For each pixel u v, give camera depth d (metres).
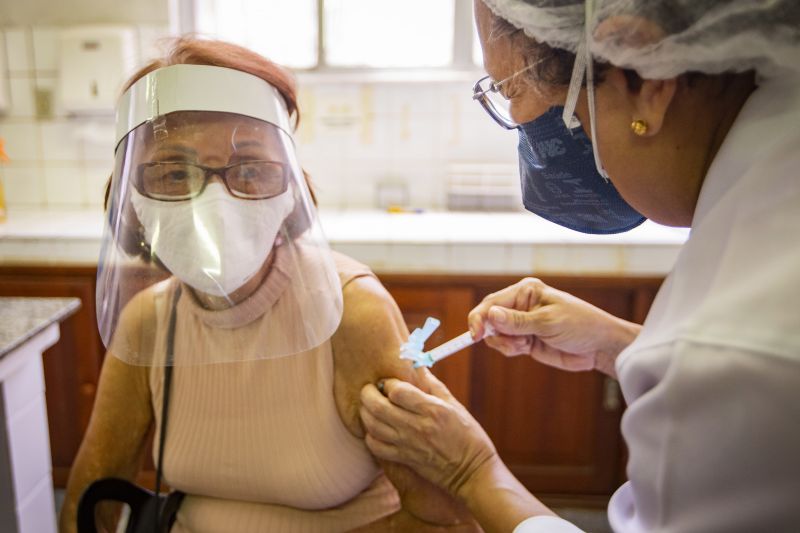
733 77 0.53
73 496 0.99
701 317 0.46
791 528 0.42
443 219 2.26
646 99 0.54
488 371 1.97
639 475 0.50
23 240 1.91
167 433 0.92
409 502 0.87
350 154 2.54
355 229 2.02
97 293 0.86
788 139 0.48
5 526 1.18
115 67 2.31
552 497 2.09
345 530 0.91
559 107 0.65
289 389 0.88
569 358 0.98
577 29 0.55
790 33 0.48
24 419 1.20
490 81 0.72
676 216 0.63
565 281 1.89
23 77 2.41
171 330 0.89
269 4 2.46
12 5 2.35
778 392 0.40
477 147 2.53
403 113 2.50
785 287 0.43
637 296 1.91
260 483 0.89
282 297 0.85
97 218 2.27
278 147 0.83
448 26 2.47
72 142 2.47
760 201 0.47
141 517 0.92
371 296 0.90
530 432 2.03
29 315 1.16
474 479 0.80
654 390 0.48
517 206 2.48
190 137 0.78
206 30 2.47
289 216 0.85
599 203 0.77
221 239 0.76
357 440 0.90
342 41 2.48
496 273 1.88
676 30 0.49
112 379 0.98
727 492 0.44
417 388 0.86
